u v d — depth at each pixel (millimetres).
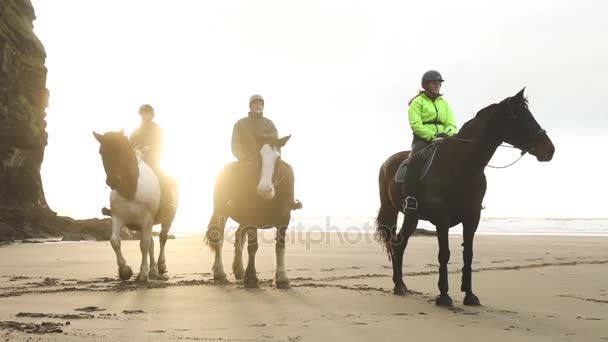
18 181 32562
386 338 6301
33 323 6941
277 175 10367
